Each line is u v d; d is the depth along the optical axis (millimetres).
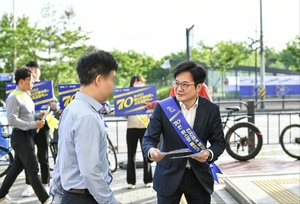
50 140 6684
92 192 2066
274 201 4352
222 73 31953
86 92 2221
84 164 2035
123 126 13414
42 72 23094
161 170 2936
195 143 2844
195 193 2936
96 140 2078
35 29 22281
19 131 4527
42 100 5430
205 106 2916
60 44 22734
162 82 33844
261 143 7148
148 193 5316
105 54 2227
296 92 31344
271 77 31203
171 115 2877
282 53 38969
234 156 7129
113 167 6590
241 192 4664
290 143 7691
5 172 6281
